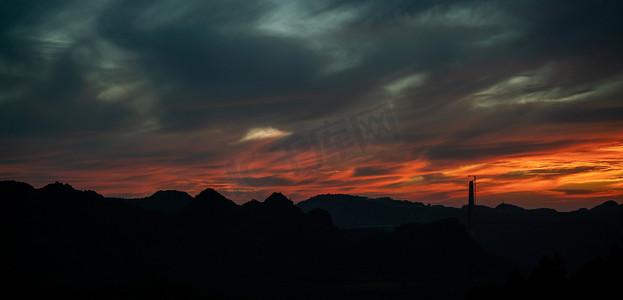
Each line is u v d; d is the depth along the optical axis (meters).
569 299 51.78
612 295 49.72
